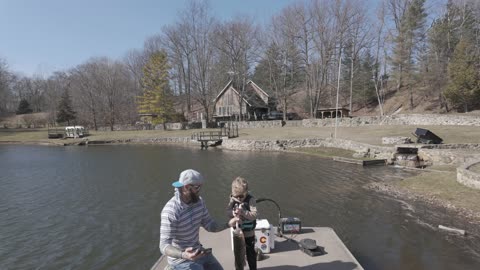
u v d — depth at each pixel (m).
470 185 10.90
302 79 55.50
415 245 7.30
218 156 26.11
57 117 69.06
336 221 9.17
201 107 70.88
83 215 10.77
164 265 5.22
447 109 38.69
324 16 43.72
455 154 16.84
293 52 46.16
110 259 7.45
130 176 17.72
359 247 7.32
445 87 38.03
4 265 7.40
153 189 14.16
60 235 9.04
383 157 20.30
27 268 7.24
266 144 29.72
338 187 13.38
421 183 12.58
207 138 38.25
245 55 48.91
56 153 32.53
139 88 69.38
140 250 7.85
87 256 7.66
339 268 4.96
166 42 56.31
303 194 12.40
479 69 35.31
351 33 45.06
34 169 21.56
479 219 8.67
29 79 106.31
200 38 52.34
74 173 19.44
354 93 53.25
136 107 66.56
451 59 38.91
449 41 41.00
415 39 43.09
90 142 44.31
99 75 59.91
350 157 21.80
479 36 41.00
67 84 79.31
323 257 5.34
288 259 5.29
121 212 10.91
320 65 48.09
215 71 51.91
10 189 15.22
